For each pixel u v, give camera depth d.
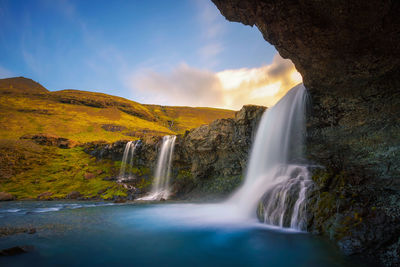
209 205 19.11
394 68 8.77
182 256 7.33
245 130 20.50
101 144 40.62
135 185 28.55
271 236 8.82
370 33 7.58
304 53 9.52
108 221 12.45
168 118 133.38
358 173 10.01
